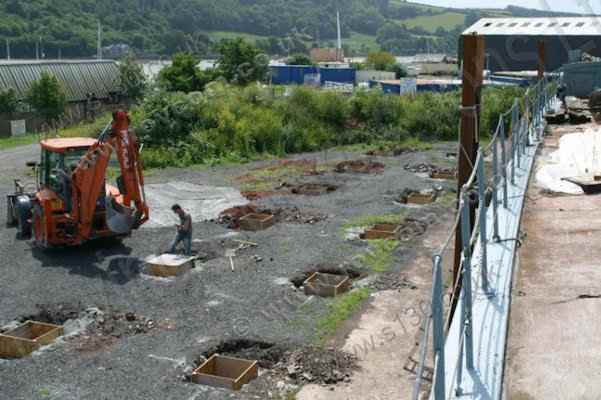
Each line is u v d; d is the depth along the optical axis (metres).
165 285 13.01
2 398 8.72
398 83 47.47
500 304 6.54
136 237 16.62
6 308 12.00
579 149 14.23
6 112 43.00
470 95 8.45
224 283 13.02
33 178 25.80
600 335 5.88
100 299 12.33
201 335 10.60
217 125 31.19
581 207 10.29
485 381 5.15
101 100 49.47
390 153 29.91
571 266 7.68
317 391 8.67
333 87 46.06
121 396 8.70
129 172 14.62
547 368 5.40
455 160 27.12
